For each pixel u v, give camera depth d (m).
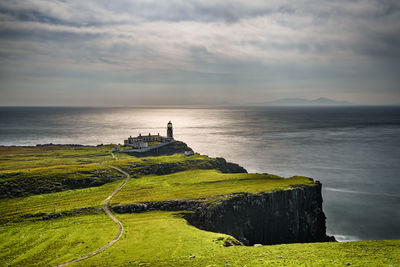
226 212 90.56
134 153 196.50
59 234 68.62
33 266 52.97
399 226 104.12
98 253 57.84
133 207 89.12
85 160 173.00
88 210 86.81
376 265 43.06
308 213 107.94
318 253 53.47
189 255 55.41
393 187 145.00
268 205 98.81
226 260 49.97
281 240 101.88
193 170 144.75
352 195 134.50
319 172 175.38
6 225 75.31
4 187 102.88
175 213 86.56
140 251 58.38
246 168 189.62
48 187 108.69
